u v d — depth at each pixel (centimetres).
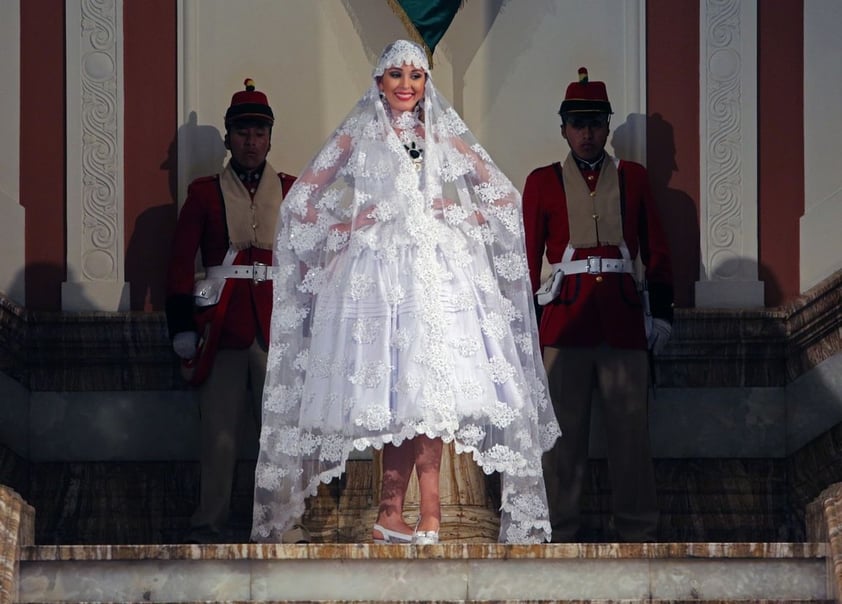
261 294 2564
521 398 2172
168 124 2842
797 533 2738
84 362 2764
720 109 2856
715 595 1942
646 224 2616
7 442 2714
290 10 2900
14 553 1920
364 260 2145
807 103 2855
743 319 2762
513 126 2894
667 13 2880
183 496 2745
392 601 1914
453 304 2134
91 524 2728
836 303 2684
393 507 2152
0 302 2653
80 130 2828
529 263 2589
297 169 2877
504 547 1942
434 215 2169
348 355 2119
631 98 2859
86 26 2852
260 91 2855
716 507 2750
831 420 2717
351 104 2895
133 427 2759
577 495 2559
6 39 2836
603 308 2534
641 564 1948
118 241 2812
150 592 1933
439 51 2909
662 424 2773
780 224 2838
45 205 2816
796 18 2872
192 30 2856
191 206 2605
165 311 2650
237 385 2544
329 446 2122
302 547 1934
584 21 2900
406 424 2070
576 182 2600
